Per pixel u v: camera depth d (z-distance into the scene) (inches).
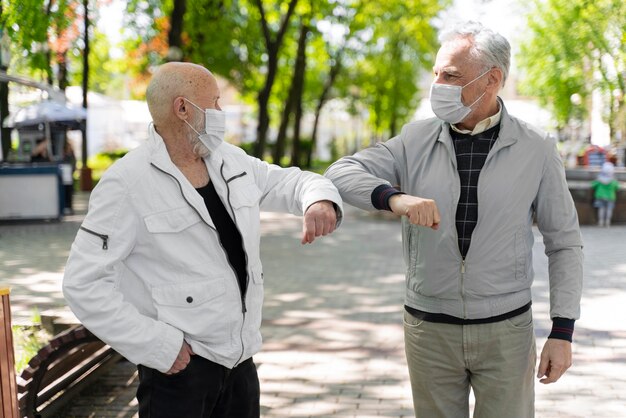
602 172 602.2
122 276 100.0
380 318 294.7
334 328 279.0
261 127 1020.5
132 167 98.3
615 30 908.0
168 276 98.6
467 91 106.8
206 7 965.2
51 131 716.0
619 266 401.4
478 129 109.9
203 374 100.8
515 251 109.2
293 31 1195.3
